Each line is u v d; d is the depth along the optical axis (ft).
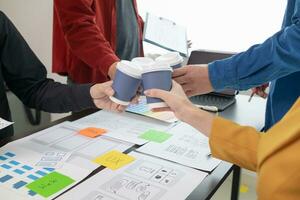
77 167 2.63
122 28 5.07
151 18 5.05
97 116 3.89
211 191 2.33
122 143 3.12
